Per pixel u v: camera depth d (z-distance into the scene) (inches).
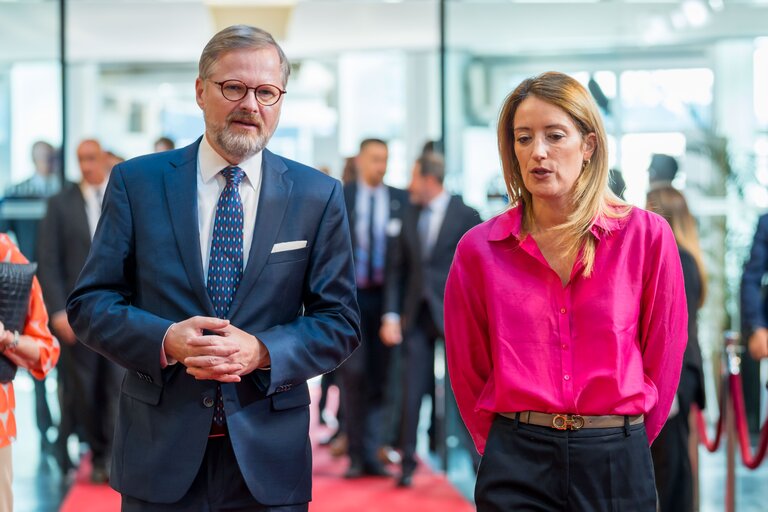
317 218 100.5
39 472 233.9
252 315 96.6
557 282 95.4
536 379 94.5
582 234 95.1
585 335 94.3
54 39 279.3
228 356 90.9
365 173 230.2
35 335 114.7
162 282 96.0
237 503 96.7
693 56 284.5
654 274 95.4
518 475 94.4
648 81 284.2
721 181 271.1
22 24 278.1
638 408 93.9
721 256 264.8
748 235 265.9
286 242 98.6
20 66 277.7
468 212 217.6
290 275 98.7
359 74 411.8
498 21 287.1
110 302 95.8
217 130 95.1
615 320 93.7
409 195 231.6
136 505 96.7
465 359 100.9
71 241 220.1
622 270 95.0
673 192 158.1
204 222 98.3
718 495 209.0
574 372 94.2
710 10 284.4
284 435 97.8
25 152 273.4
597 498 93.4
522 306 95.8
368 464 233.5
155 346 92.0
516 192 99.7
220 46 94.6
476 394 101.8
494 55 287.1
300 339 95.7
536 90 95.0
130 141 386.0
